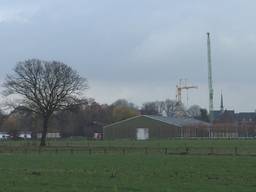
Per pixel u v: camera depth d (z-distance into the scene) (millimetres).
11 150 95125
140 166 52438
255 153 75188
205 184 34688
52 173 43500
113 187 32875
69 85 127250
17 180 37219
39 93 125250
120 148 92500
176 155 72688
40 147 102562
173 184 34625
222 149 85312
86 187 33031
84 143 131250
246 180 37625
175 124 196000
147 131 197000
